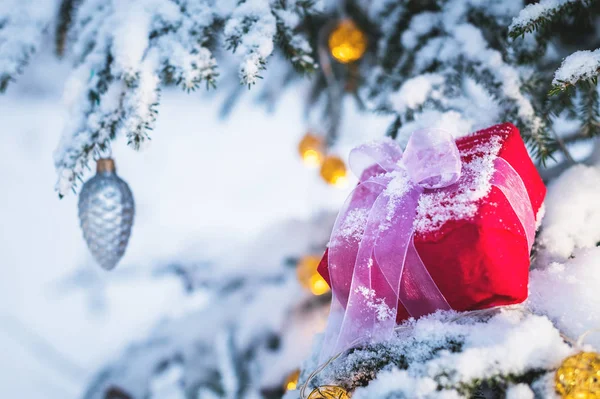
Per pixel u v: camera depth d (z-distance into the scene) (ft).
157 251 6.61
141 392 3.65
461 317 2.57
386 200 2.64
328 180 3.74
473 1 3.08
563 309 2.58
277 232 3.96
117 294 6.50
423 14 3.17
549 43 3.08
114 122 2.99
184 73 2.92
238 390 3.58
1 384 6.02
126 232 3.03
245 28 2.95
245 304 3.79
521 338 2.47
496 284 2.53
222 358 3.66
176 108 8.29
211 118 8.14
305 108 3.81
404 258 2.56
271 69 3.91
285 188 7.13
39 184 7.68
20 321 6.41
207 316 3.82
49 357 6.17
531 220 2.66
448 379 2.46
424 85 3.01
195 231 6.82
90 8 3.19
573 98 3.06
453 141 2.62
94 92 2.99
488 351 2.47
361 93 3.55
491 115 2.95
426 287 2.58
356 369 2.58
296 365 3.51
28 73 8.18
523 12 2.79
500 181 2.59
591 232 2.74
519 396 2.44
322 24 3.51
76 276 6.43
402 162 2.71
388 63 3.25
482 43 3.03
